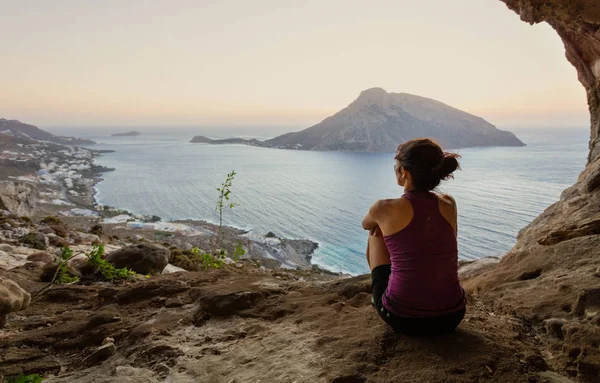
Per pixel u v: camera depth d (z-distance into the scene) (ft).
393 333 9.06
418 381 7.28
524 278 14.21
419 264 8.07
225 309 12.90
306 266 239.09
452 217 8.50
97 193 565.94
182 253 36.35
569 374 8.05
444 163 8.42
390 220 8.41
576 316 10.17
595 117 31.86
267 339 10.41
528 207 452.35
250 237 276.41
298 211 481.05
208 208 492.13
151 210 472.03
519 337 9.76
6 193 61.00
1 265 23.39
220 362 9.53
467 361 7.73
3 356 11.47
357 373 7.82
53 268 21.08
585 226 16.51
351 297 13.37
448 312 8.17
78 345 12.20
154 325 12.32
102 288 18.43
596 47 27.53
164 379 9.12
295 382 7.93
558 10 25.68
